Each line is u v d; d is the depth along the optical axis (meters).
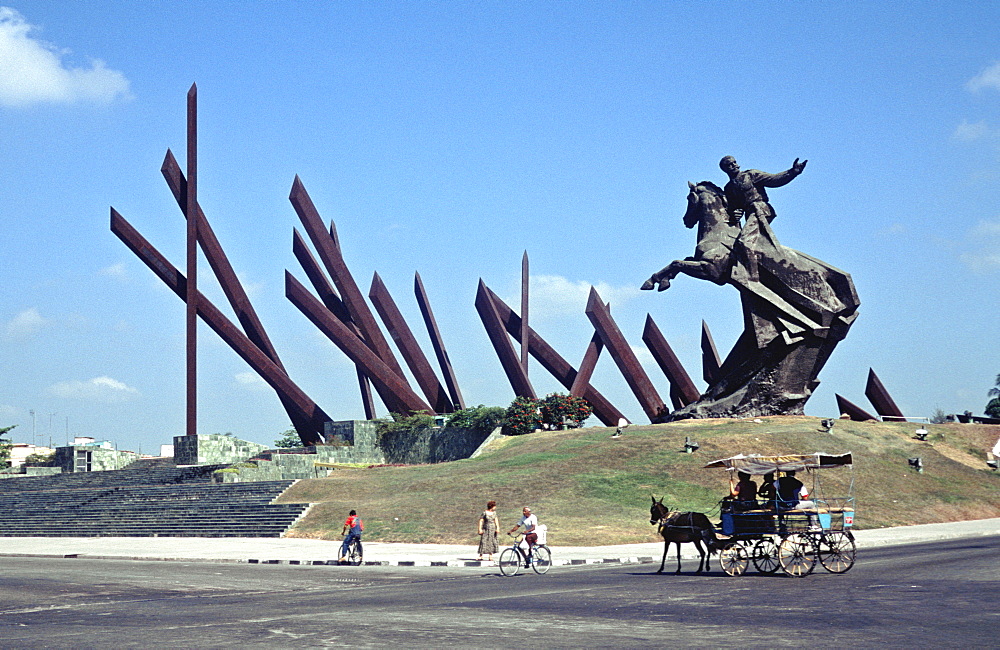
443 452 65.56
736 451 48.59
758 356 58.53
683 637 13.28
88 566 29.80
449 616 16.16
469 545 36.25
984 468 53.50
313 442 71.44
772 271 57.66
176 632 14.82
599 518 39.16
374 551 33.72
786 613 15.42
